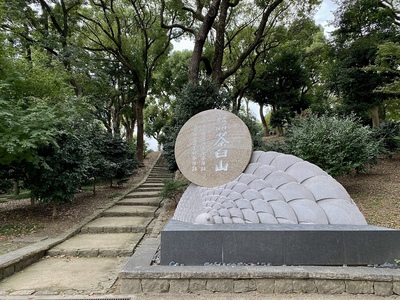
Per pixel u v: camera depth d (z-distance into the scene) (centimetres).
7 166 643
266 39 1596
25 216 688
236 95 1822
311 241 359
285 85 1867
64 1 1236
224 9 1113
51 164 627
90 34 1559
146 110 2672
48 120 579
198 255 363
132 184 1212
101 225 638
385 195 691
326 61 1750
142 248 443
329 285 317
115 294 320
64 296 314
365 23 1276
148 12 1477
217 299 304
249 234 364
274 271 323
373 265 352
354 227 383
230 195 468
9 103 590
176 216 531
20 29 941
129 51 1535
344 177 905
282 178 457
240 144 517
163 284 323
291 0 1330
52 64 948
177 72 1945
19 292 327
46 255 477
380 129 1155
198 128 547
